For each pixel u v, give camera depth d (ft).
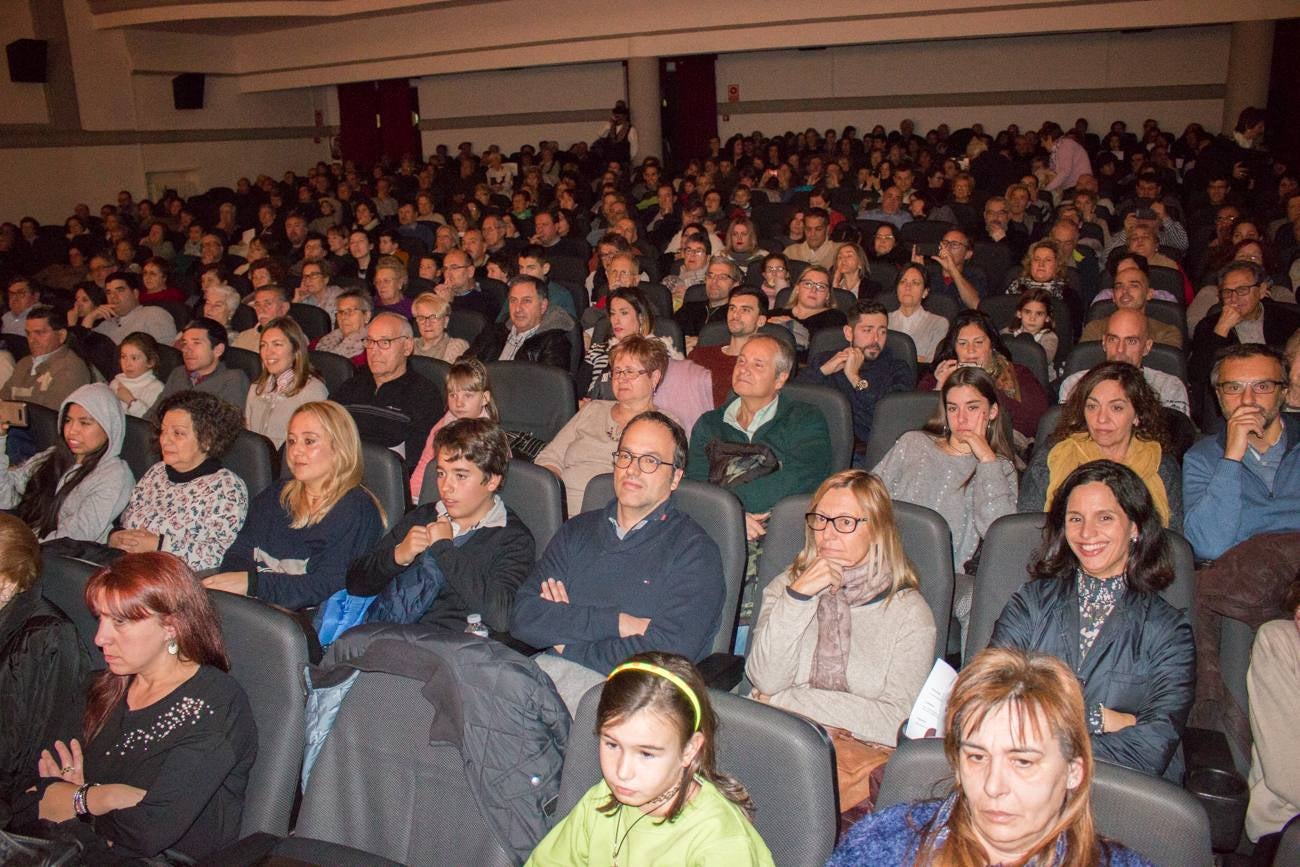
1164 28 44.75
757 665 8.01
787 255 25.16
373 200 41.73
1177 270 19.97
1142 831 5.06
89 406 11.89
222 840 6.79
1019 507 10.19
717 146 47.80
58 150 45.37
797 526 8.96
